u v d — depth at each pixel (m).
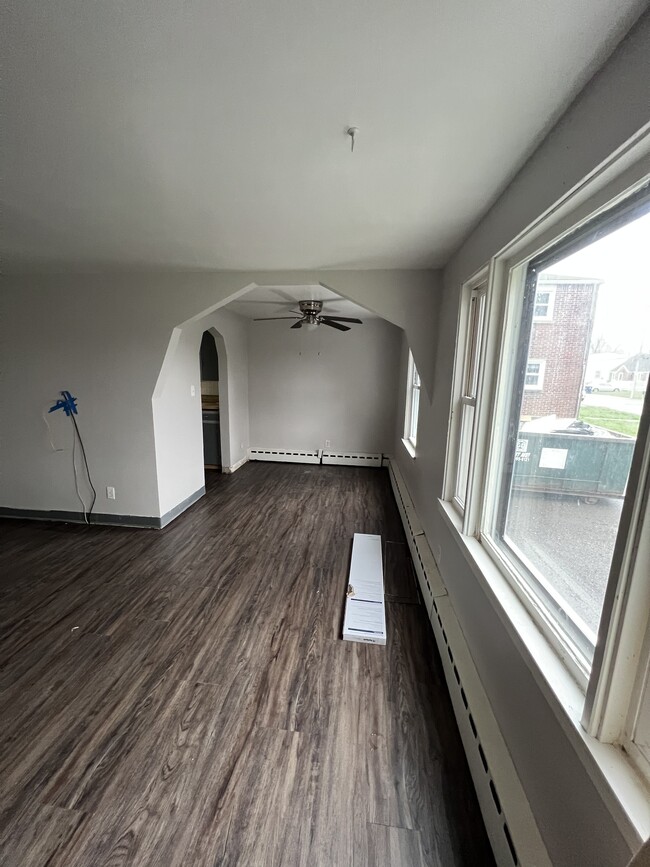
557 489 1.19
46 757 1.38
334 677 1.78
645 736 0.73
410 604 2.38
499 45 0.80
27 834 1.15
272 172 1.37
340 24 0.76
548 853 0.91
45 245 2.27
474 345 2.13
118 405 3.31
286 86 0.94
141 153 1.26
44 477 3.54
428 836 1.16
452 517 2.06
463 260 2.08
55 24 0.77
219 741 1.45
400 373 5.36
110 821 1.18
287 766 1.36
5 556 2.92
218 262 2.63
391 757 1.40
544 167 1.14
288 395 5.86
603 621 0.79
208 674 1.78
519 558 1.43
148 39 0.80
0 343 3.31
